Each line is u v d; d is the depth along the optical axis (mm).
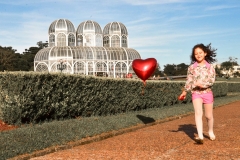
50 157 6289
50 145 6984
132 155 6305
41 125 8844
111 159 6004
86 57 47375
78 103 11734
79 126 9094
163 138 8320
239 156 5949
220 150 6527
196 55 7516
